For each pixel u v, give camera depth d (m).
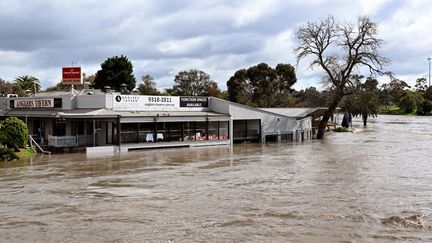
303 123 60.12
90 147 38.75
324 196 19.95
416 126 97.06
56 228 14.98
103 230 14.73
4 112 48.94
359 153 39.91
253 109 53.28
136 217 16.30
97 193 20.67
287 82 101.62
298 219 16.02
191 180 24.42
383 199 19.33
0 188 21.89
